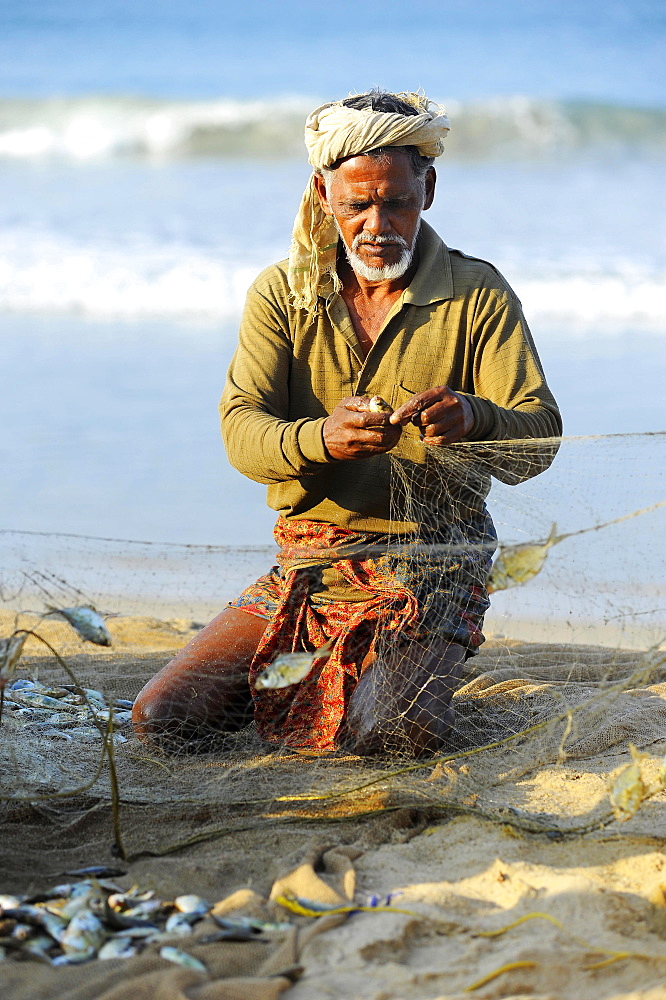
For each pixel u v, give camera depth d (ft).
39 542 15.52
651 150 98.53
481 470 14.28
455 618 14.74
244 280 55.21
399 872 11.16
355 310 15.05
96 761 14.46
